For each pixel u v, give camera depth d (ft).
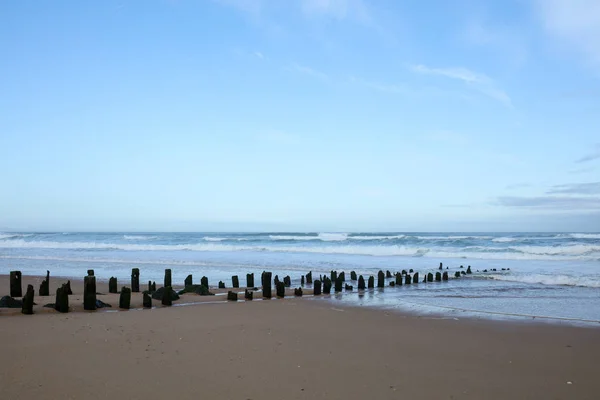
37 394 20.97
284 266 98.02
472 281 75.10
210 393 21.61
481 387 23.22
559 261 108.47
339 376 24.54
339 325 38.24
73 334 32.58
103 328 34.86
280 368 25.67
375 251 140.87
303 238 212.02
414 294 59.72
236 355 28.07
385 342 32.45
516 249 129.49
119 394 21.18
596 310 47.01
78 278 77.56
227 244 182.19
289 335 33.99
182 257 125.18
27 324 35.86
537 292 61.46
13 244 199.11
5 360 26.02
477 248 133.18
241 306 48.11
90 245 188.55
